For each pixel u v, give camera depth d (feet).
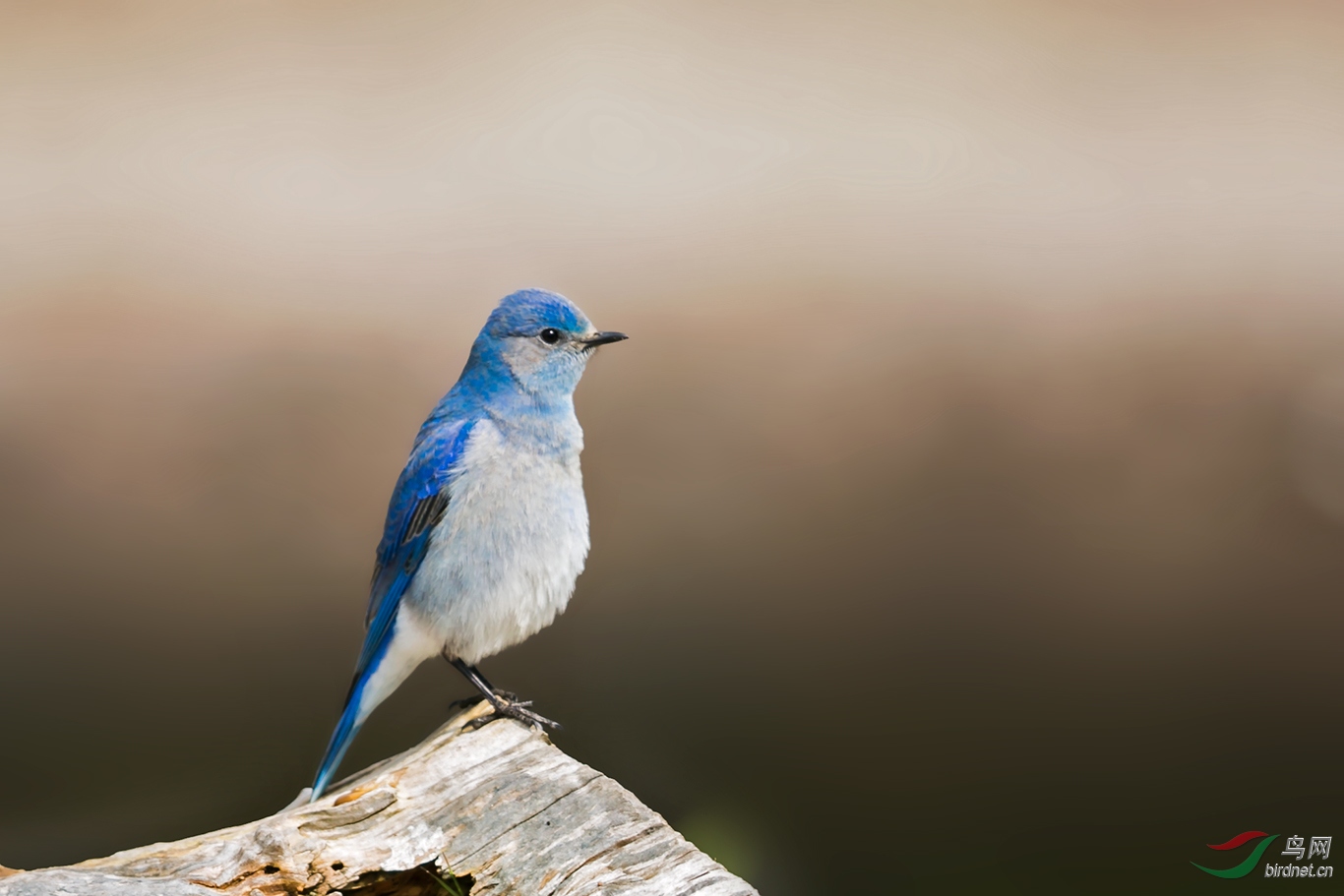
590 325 25.49
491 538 24.40
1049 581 40.19
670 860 19.24
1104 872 30.09
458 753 20.80
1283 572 40.11
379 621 25.32
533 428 24.90
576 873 19.08
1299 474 44.19
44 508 41.32
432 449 24.85
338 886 18.83
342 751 25.32
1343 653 36.99
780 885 30.68
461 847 19.39
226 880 18.54
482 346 25.40
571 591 25.41
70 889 17.60
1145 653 37.06
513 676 37.09
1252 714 34.94
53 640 36.06
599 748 35.37
